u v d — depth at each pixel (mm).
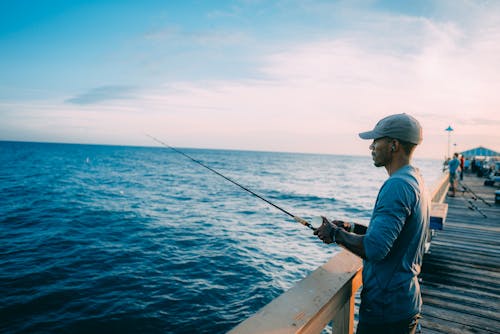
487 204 8984
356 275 1562
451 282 3652
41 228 12422
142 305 6371
